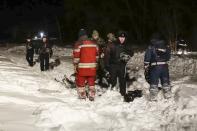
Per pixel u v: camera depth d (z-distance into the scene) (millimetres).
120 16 38156
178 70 18203
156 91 10789
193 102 9969
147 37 37188
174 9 33938
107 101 10289
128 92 11359
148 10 36406
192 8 33938
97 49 10562
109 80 12141
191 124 8430
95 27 38531
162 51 10797
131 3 37438
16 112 8469
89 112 8391
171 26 33875
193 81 14586
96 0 38469
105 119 8266
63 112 8203
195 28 33750
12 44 44312
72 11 39906
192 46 33469
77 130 7527
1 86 11234
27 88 11328
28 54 19672
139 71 17016
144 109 9602
